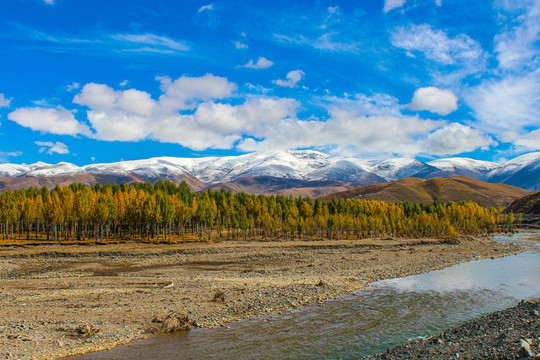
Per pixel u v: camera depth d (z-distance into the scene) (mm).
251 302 40375
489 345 24000
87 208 112188
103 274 62750
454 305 40594
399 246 115562
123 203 122125
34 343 26781
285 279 56125
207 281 53500
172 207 120000
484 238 140375
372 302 41688
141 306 37750
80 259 81062
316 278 57000
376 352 27062
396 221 153625
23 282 52031
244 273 63594
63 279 55562
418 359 23516
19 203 117938
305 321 34312
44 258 80688
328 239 134250
